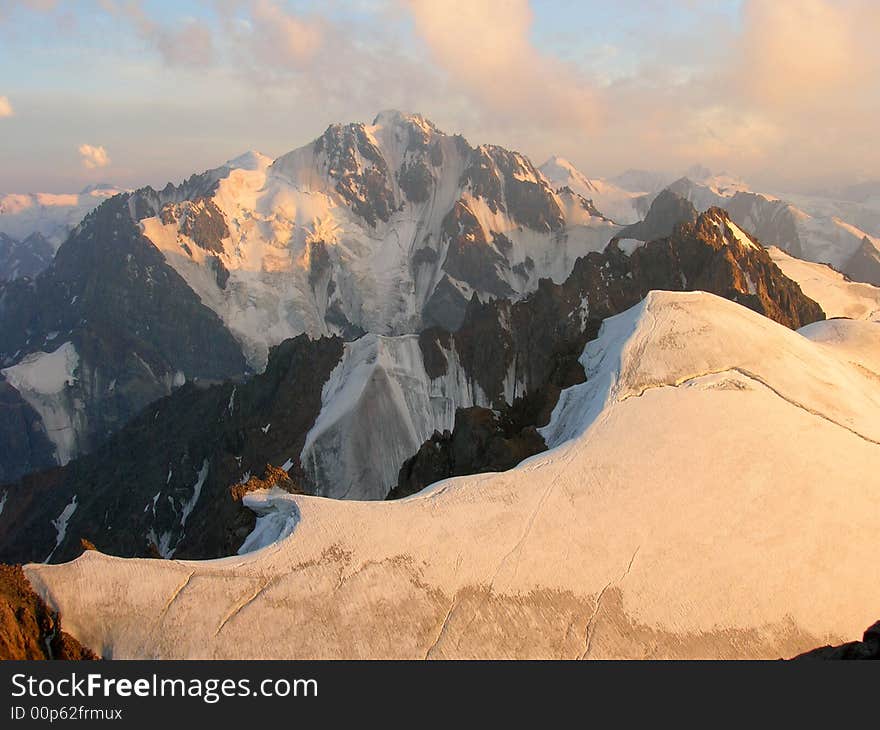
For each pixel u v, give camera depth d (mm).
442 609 53625
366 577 55062
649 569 57469
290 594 53688
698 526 60969
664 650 52312
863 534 62094
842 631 55094
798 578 57938
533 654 51562
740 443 69062
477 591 54875
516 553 57688
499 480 64562
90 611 52000
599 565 57469
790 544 60312
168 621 51719
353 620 52438
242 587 53938
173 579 54219
